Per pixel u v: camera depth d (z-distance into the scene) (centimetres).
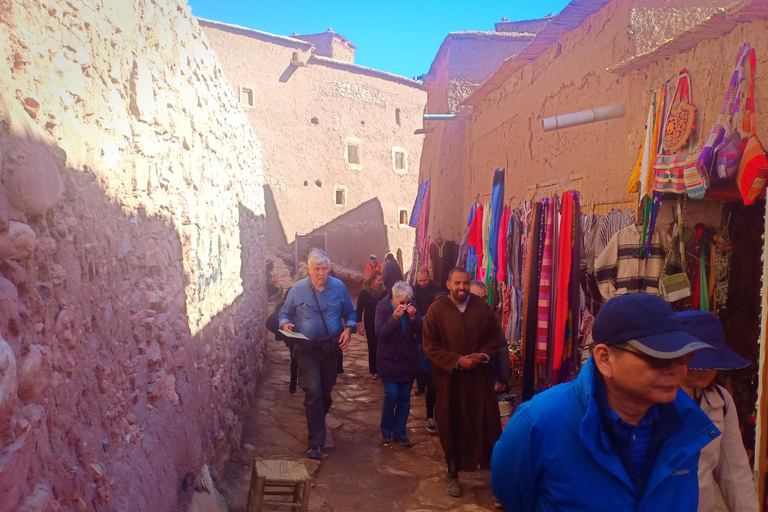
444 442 435
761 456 321
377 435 568
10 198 143
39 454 151
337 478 461
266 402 661
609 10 513
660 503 153
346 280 2291
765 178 307
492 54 1142
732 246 428
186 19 390
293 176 2614
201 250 407
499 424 434
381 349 538
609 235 473
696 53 381
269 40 2530
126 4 259
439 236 1134
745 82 330
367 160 2836
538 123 670
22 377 140
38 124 165
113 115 239
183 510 299
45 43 173
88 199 205
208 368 413
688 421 156
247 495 411
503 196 745
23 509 137
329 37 2977
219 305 477
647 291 414
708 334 200
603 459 150
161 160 315
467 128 977
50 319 165
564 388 165
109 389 219
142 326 268
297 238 2530
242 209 671
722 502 244
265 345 908
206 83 451
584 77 559
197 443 352
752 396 415
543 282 511
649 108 435
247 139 756
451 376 437
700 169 338
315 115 2678
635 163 457
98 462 199
